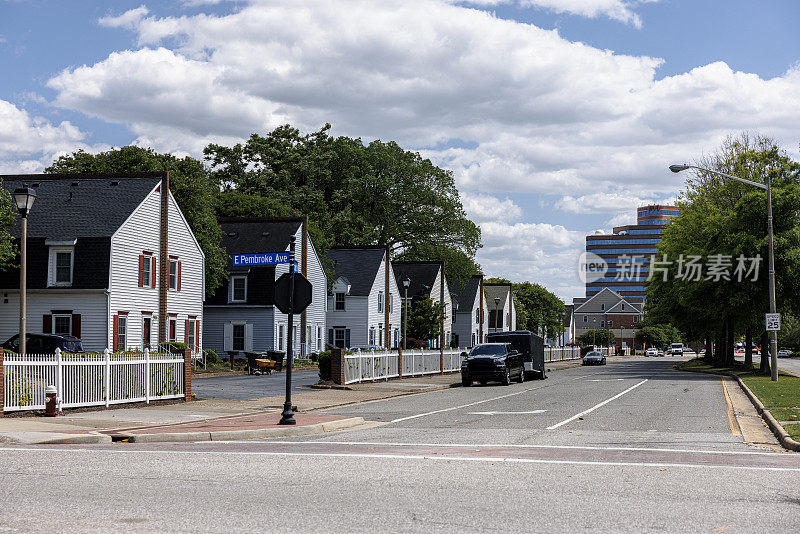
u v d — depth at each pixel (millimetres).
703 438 15547
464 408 23672
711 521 7969
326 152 81750
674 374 52031
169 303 45062
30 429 15969
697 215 59812
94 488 9523
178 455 12672
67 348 34719
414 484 9969
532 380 44438
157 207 44000
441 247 79250
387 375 40156
